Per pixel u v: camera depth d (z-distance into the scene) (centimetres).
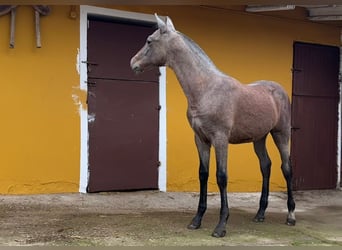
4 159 623
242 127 510
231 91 497
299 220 608
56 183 651
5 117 622
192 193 737
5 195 623
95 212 582
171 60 497
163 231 501
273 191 827
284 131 575
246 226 549
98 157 679
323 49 884
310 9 845
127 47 701
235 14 784
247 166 798
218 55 771
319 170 885
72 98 659
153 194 705
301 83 861
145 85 713
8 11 617
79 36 663
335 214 667
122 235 479
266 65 818
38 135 639
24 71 632
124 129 698
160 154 726
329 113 895
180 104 739
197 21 753
